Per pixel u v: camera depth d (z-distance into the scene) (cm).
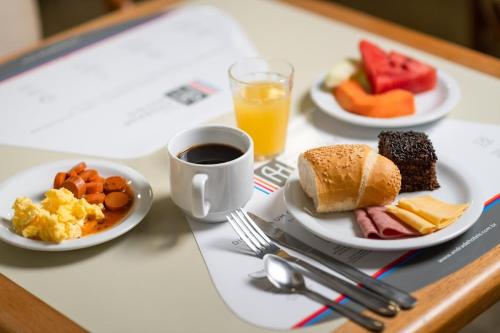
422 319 71
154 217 90
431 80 119
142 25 152
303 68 131
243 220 86
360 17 152
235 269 80
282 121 102
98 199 90
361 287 76
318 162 85
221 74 130
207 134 93
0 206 91
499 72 127
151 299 76
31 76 133
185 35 147
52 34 281
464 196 89
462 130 109
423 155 89
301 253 81
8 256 84
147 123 115
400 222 82
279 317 72
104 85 128
